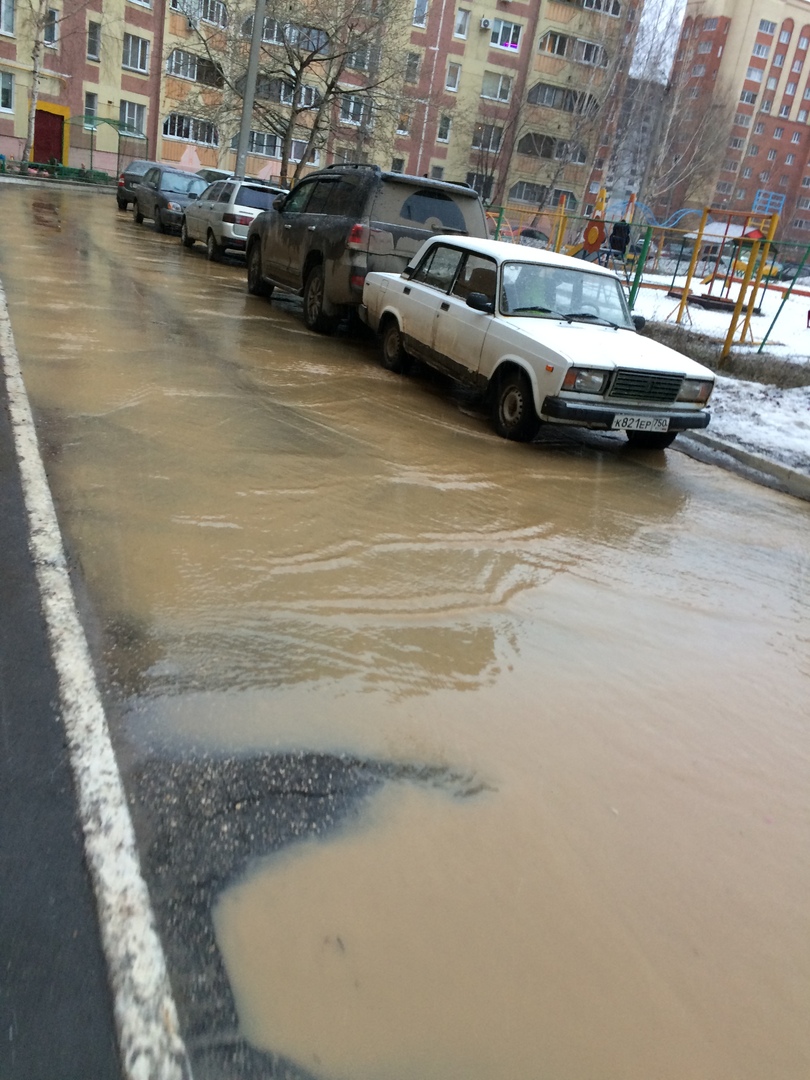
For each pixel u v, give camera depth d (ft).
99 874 6.89
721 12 241.55
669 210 208.33
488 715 9.89
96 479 15.02
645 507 18.93
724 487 21.98
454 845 7.82
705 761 9.66
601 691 10.81
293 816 7.89
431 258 27.71
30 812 7.42
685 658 12.05
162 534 13.17
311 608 11.66
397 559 13.71
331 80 88.28
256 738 8.87
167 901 6.79
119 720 8.83
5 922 6.36
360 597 12.21
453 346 24.98
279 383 24.48
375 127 101.86
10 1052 5.49
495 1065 5.83
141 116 142.10
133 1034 5.71
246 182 53.67
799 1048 6.28
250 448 18.06
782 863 8.18
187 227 59.72
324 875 7.27
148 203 70.38
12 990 5.87
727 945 7.11
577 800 8.66
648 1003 6.46
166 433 18.11
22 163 109.81
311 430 20.24
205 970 6.24
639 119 169.68
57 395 19.56
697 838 8.35
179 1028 5.80
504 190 165.89
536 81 161.58
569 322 23.71
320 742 8.95
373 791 8.38
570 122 162.40
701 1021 6.37
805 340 48.65
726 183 254.47
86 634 10.22
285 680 9.93
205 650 10.26
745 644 12.78
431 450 20.43
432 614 12.09
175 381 22.52
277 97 108.17
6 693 8.90
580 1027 6.18
